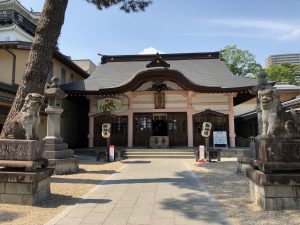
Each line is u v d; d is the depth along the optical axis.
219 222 4.98
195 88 19.11
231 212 5.55
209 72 22.38
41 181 6.47
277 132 5.89
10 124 6.68
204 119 19.84
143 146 20.23
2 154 6.36
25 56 17.47
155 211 5.68
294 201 5.50
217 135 18.31
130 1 11.27
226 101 19.92
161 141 19.48
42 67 8.34
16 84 16.91
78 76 25.11
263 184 5.55
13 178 6.03
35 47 8.39
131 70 23.66
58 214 5.47
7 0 34.16
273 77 31.64
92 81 21.61
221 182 8.84
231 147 19.05
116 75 22.72
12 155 6.33
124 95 20.55
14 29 32.72
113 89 19.44
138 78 19.30
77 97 21.16
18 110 7.74
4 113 14.17
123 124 20.56
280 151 5.69
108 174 10.60
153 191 7.54
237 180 9.20
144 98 20.53
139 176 10.09
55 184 8.52
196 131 19.91
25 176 6.00
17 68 17.14
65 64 21.48
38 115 6.83
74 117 23.50
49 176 6.89
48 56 8.53
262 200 5.69
